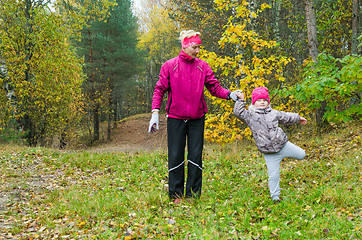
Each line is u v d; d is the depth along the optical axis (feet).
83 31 78.38
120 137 85.30
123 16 85.40
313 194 12.50
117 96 88.43
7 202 16.14
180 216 11.39
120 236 9.98
